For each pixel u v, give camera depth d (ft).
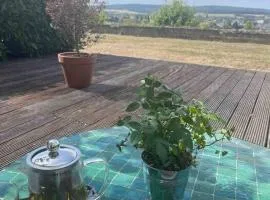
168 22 59.00
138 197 5.03
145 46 35.06
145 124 4.26
